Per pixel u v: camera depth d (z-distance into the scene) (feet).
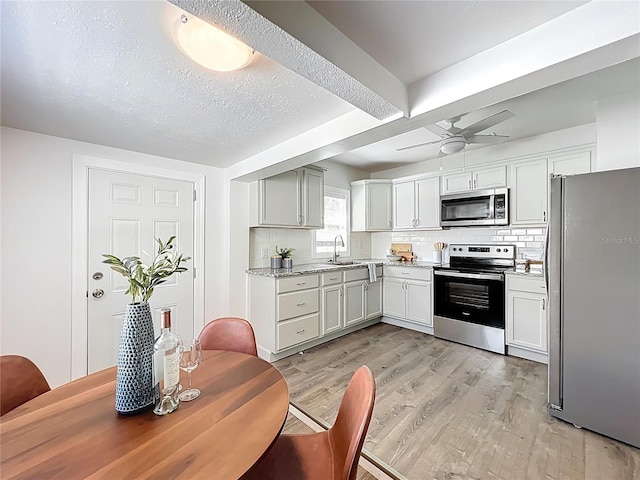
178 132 7.25
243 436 2.74
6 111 6.02
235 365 4.40
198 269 10.02
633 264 5.34
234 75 4.84
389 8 3.74
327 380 8.31
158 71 4.69
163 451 2.52
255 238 11.57
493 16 3.91
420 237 14.32
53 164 7.37
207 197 10.31
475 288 10.69
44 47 4.06
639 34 3.39
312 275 10.75
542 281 9.11
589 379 5.83
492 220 10.85
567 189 6.03
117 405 3.08
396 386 7.87
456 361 9.46
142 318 3.28
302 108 6.10
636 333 5.34
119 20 3.60
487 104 5.05
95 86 5.12
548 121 9.00
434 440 5.73
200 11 3.05
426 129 9.66
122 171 8.48
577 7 3.77
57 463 2.37
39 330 7.16
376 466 5.08
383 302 13.79
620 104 7.05
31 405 3.23
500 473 4.90
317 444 3.75
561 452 5.34
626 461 5.09
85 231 7.82
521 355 9.73
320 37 3.83
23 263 6.97
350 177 15.14
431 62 4.88
